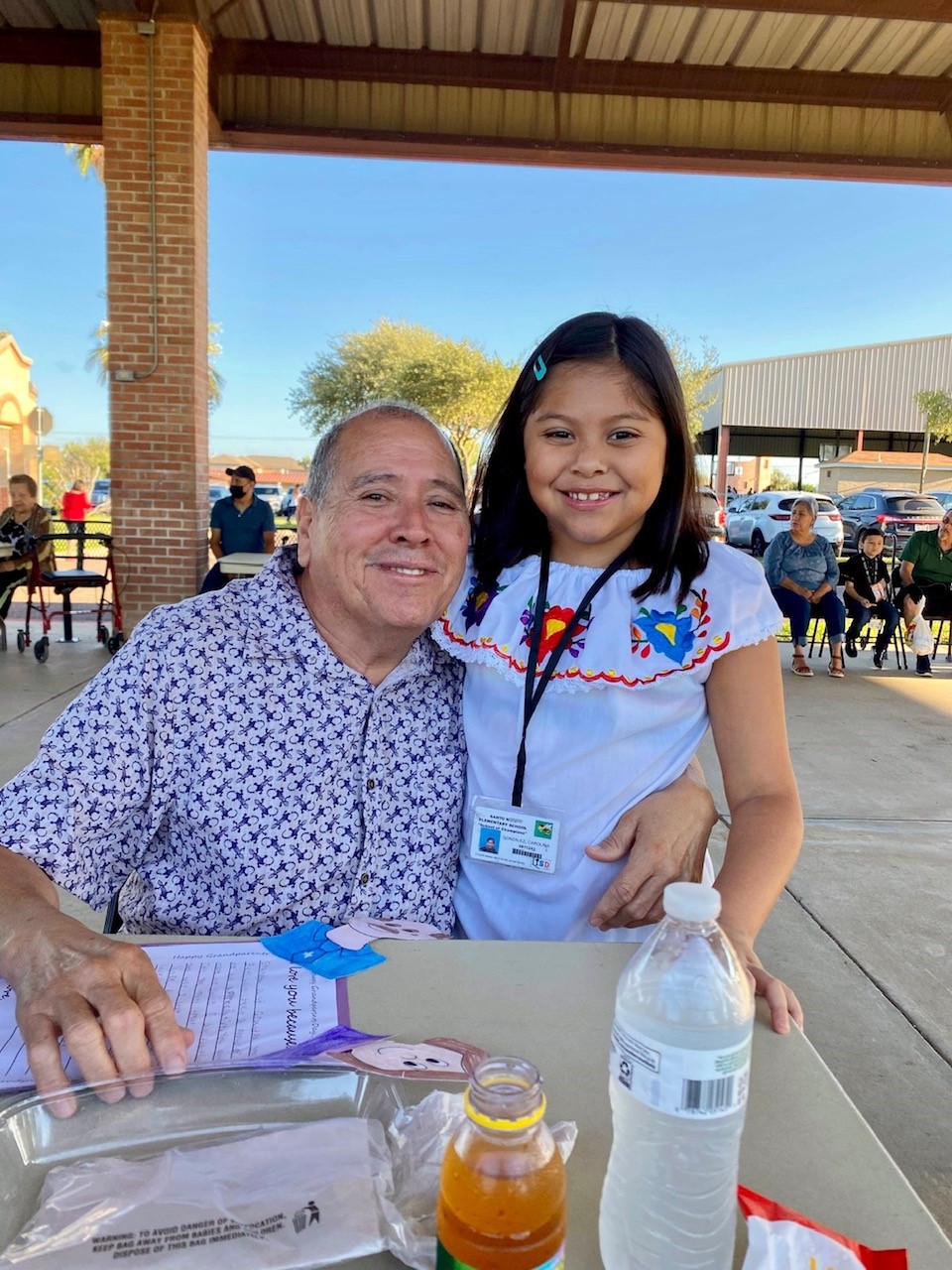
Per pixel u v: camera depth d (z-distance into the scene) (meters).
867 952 2.94
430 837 1.47
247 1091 0.86
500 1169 0.59
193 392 7.03
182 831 1.40
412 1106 0.84
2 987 1.06
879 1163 0.82
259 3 7.10
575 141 8.05
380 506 1.31
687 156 8.15
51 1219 0.71
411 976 1.11
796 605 7.48
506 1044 0.97
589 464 1.37
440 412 28.31
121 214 6.86
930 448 35.59
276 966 1.13
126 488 7.12
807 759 5.05
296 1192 0.74
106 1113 0.83
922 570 7.92
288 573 1.47
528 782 1.44
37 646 6.86
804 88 7.89
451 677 1.56
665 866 1.31
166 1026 0.93
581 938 1.43
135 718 1.32
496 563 1.55
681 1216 0.71
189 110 6.77
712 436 35.38
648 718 1.41
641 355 1.38
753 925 1.18
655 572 1.44
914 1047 2.43
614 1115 0.74
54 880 1.28
